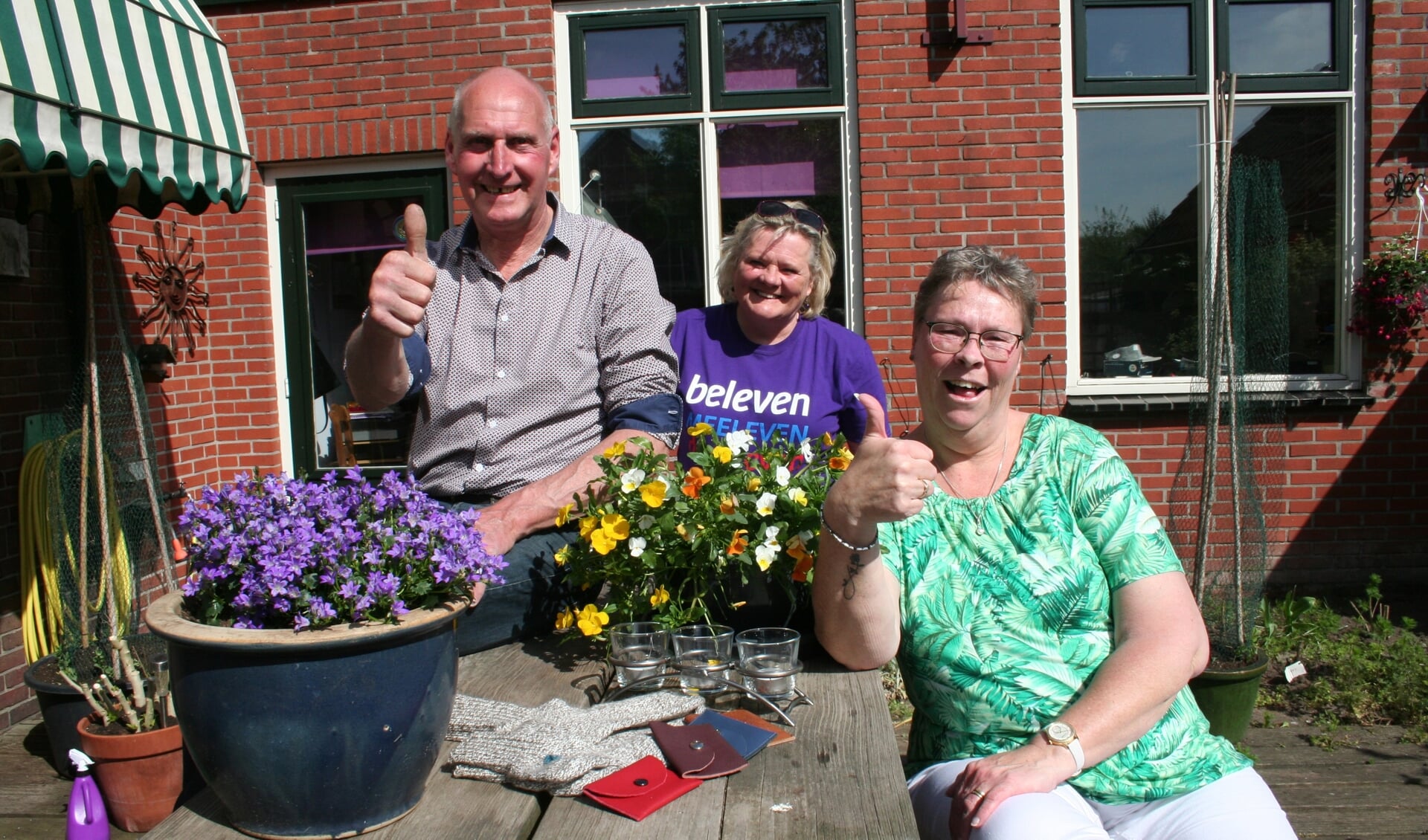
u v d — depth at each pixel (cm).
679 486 181
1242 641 353
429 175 516
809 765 146
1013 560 190
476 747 146
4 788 314
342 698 124
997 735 186
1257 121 504
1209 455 376
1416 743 350
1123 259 510
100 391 369
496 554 189
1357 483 497
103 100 304
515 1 497
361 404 198
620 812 131
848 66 499
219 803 141
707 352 299
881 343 497
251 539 133
